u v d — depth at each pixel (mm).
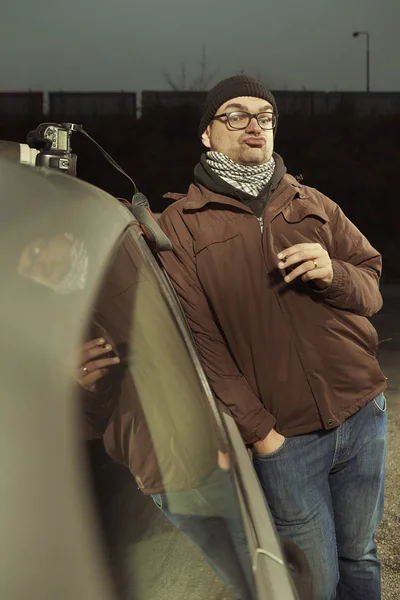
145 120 35219
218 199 2375
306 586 1599
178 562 1166
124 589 1027
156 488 1211
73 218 1312
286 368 2352
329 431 2398
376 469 2494
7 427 1000
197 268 2346
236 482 1492
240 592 1242
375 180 29781
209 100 2480
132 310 1377
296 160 32188
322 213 2471
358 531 2539
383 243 24469
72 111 37094
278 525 2428
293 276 2232
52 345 1100
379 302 2514
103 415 1146
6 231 1188
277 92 37156
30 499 966
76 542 983
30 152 1727
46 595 921
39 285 1149
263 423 2328
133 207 1939
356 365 2393
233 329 2342
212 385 2328
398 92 36594
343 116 34625
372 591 2566
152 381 1344
